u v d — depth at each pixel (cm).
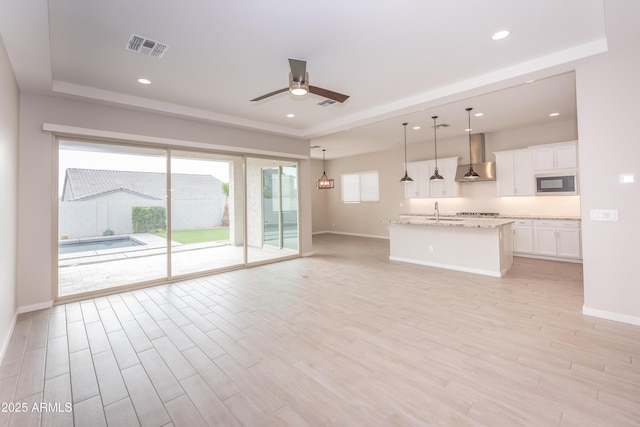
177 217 561
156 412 186
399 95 436
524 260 602
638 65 283
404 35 279
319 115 528
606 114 300
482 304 362
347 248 787
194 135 502
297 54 311
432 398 194
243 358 247
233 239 686
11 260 306
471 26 266
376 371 226
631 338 269
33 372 230
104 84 376
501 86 372
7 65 271
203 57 313
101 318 334
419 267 560
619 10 225
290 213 689
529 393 197
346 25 261
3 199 261
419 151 846
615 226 302
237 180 680
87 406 192
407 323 311
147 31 263
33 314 346
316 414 182
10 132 293
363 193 1018
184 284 464
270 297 399
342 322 316
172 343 274
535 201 660
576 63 313
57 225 384
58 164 387
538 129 638
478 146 705
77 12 234
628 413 177
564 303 360
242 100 441
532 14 250
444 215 749
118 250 466
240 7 233
